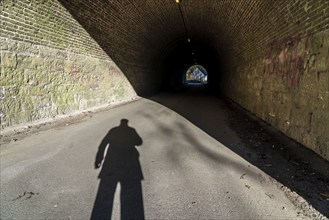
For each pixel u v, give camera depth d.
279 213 2.80
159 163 4.30
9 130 6.01
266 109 7.70
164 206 2.91
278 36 6.55
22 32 6.36
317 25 4.37
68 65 8.56
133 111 9.98
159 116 8.95
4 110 5.93
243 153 4.90
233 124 7.78
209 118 8.81
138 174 3.82
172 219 2.66
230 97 15.61
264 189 3.38
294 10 5.08
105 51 11.28
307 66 4.79
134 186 3.42
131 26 12.09
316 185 3.47
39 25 6.79
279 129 6.38
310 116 4.64
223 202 3.02
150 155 4.71
